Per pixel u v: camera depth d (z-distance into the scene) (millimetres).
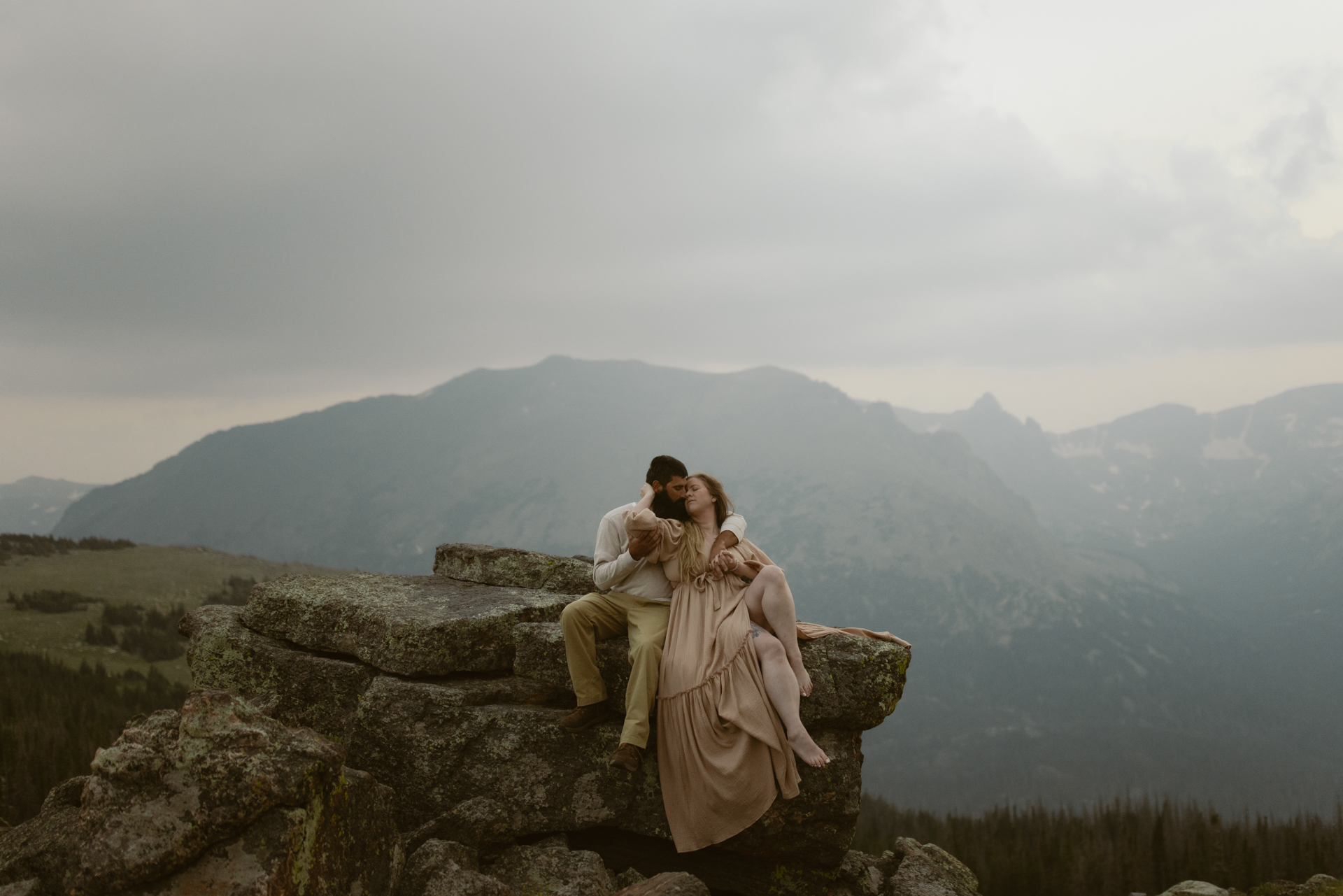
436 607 7965
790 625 6562
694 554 6777
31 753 67312
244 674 8117
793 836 6664
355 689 7656
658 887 5602
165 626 123562
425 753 6953
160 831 4289
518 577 9031
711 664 6398
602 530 7047
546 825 6730
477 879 5629
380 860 5395
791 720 6316
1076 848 99938
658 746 6574
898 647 6820
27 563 146625
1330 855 95375
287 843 4441
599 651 7027
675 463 7059
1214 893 21703
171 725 4828
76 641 111562
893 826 134250
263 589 8445
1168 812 123562
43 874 4547
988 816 135625
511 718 6988
